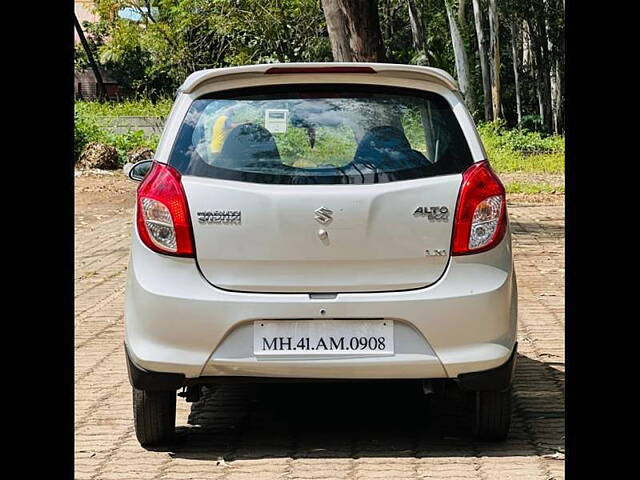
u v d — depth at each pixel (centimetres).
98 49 4838
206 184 495
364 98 512
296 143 502
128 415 608
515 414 593
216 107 512
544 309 923
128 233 1556
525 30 6247
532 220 1694
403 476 483
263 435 555
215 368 488
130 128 3312
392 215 491
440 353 488
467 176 500
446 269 493
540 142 4331
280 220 488
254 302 485
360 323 487
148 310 491
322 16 3900
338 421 580
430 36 5531
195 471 496
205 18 4028
